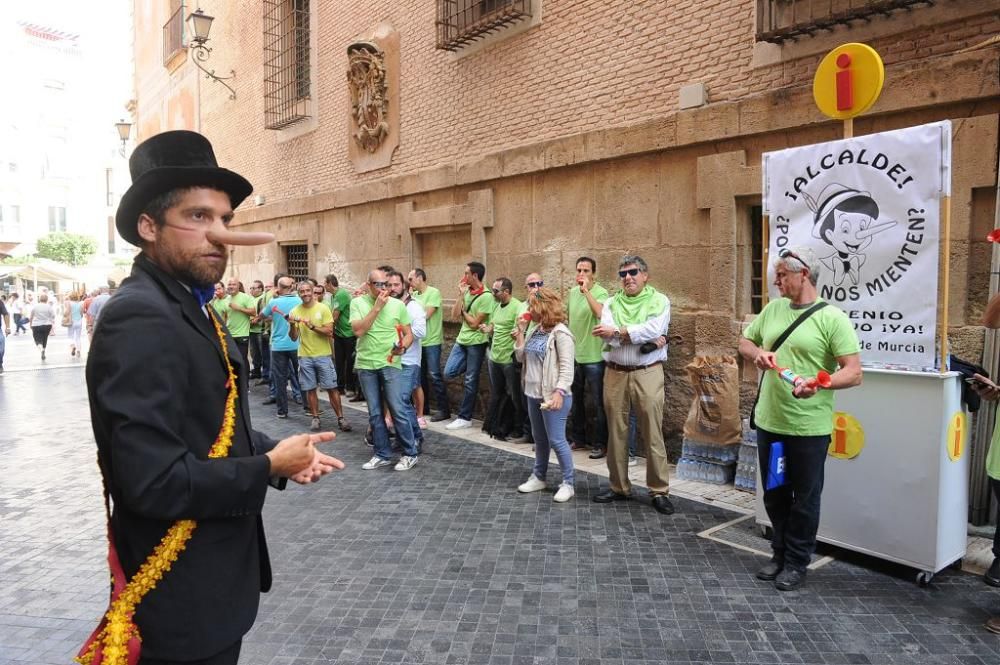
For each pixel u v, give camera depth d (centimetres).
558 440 529
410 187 960
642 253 657
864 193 395
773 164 436
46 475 645
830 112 410
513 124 789
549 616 350
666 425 645
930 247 372
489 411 766
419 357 729
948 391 368
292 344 892
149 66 2120
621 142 655
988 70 425
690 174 613
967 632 329
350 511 516
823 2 504
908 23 463
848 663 304
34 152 5862
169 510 148
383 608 361
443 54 895
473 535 463
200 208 166
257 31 1419
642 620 345
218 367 167
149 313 154
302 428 834
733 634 330
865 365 400
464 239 909
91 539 478
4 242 5731
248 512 161
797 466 376
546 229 757
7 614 369
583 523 483
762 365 365
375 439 645
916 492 377
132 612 156
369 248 1091
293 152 1305
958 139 444
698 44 596
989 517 448
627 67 656
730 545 440
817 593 371
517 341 579
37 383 1328
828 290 414
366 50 1038
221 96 1602
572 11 708
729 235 580
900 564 405
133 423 146
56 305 3456
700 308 613
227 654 168
